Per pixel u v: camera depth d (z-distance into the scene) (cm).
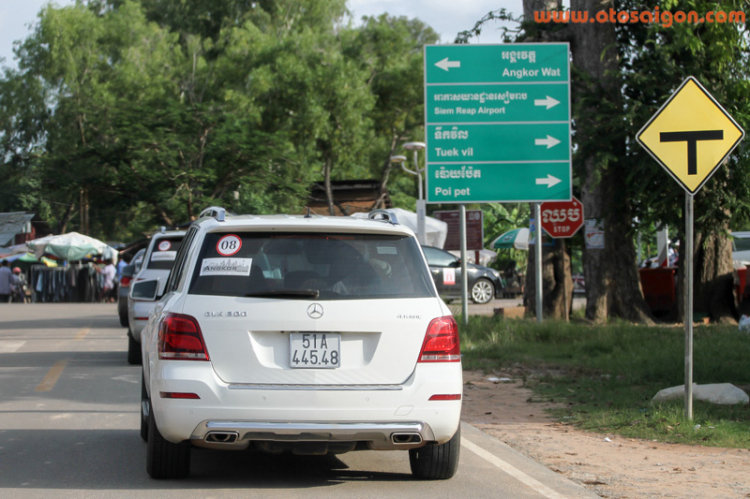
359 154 7456
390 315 823
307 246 850
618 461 1023
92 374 1816
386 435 809
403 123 8312
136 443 1108
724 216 2773
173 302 836
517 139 2453
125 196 4822
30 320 3719
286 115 7112
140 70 7100
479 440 1149
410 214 4750
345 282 832
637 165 2712
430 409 815
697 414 1277
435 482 908
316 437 796
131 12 7762
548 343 2311
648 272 3281
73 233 6156
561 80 2459
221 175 4844
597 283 2902
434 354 830
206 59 8156
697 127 1257
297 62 7012
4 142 8025
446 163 2439
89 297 5881
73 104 7112
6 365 1981
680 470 975
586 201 2925
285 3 8212
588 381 1675
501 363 1980
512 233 5328
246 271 827
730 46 2303
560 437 1171
